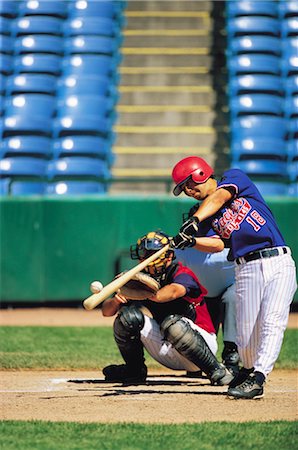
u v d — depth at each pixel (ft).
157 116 164.25
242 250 53.93
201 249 54.70
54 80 167.02
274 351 54.19
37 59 171.12
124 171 153.79
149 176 151.23
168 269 61.05
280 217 121.39
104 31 181.06
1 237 122.72
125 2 191.01
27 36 178.19
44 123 156.56
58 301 123.44
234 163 150.92
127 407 52.47
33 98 161.79
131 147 159.43
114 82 172.35
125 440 42.55
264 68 168.45
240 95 164.96
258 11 180.04
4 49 174.91
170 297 59.16
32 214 122.83
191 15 188.24
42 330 101.24
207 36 181.88
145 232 122.21
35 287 123.13
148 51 179.93
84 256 122.93
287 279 53.72
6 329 101.86
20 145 151.23
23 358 78.43
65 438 43.06
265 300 53.88
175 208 122.11
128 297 59.11
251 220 53.62
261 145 151.94
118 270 122.52
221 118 164.35
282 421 47.42
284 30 176.76
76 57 172.86
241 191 53.98
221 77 173.27
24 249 122.72
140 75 172.76
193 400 55.16
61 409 51.96
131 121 163.84
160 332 60.64
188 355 59.67
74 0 185.68
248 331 54.70
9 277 122.83
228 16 180.75
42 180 121.60
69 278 123.13
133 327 60.54
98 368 74.64
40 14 182.50
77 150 151.53
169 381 66.08
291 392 60.54
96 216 122.62
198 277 66.64
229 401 54.49
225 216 53.93
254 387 54.85
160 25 185.57
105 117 162.61
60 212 122.62
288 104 162.20
